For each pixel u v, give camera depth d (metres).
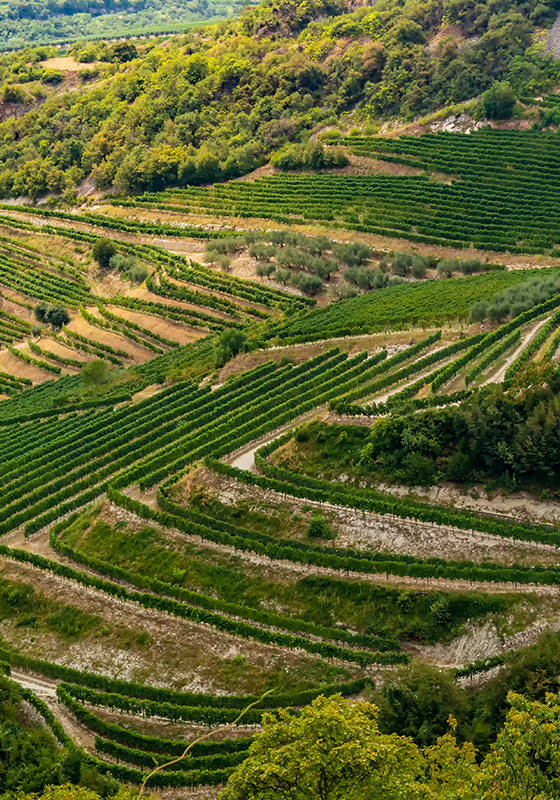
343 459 74.75
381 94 187.38
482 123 170.25
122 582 68.69
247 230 170.12
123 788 44.12
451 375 86.12
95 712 55.66
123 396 113.94
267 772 31.20
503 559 61.06
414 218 154.50
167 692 55.25
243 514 72.88
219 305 143.25
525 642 55.16
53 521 82.62
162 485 79.81
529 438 65.00
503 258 139.00
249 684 56.00
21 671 60.69
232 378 107.50
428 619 58.16
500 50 177.25
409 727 49.34
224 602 62.62
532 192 152.00
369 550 65.25
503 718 49.31
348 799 30.92
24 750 48.38
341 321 115.94
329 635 58.47
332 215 162.88
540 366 71.25
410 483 69.25
